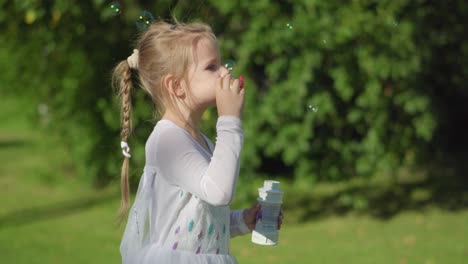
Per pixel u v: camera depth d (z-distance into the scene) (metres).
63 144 8.16
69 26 6.45
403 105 6.23
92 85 7.16
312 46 5.62
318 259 5.12
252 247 5.55
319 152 6.29
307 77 5.59
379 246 5.48
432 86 6.98
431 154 7.64
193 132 2.07
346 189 7.72
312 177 6.33
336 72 5.77
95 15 6.36
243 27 6.01
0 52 7.77
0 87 8.53
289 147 5.93
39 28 6.70
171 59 2.03
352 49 5.81
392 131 6.25
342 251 5.36
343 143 6.30
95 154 7.48
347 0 5.77
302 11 5.60
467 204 6.92
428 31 6.26
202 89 2.00
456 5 6.41
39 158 9.80
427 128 6.06
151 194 2.01
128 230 2.10
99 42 6.73
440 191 7.49
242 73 5.88
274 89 5.80
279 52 5.70
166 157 1.95
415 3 5.91
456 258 5.05
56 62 7.38
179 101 2.05
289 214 6.82
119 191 7.64
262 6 5.59
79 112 7.41
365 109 6.08
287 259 5.14
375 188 7.73
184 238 1.97
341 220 6.48
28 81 7.96
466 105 8.43
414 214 6.59
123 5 5.98
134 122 6.34
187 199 1.97
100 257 5.19
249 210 2.24
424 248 5.37
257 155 6.46
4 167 9.24
